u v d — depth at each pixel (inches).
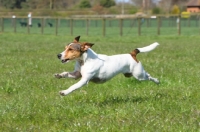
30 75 578.9
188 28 2325.3
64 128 334.0
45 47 1056.8
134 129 330.6
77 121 351.6
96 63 384.2
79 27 2405.3
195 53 901.2
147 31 2036.2
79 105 400.2
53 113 374.0
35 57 813.9
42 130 329.4
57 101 421.4
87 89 488.7
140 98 441.4
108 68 392.5
